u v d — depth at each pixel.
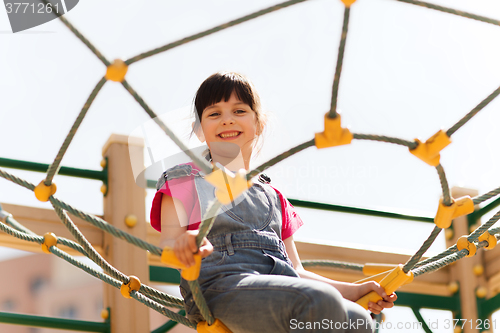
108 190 2.88
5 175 1.42
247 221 1.65
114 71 1.22
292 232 1.89
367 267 2.46
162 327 2.74
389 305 1.75
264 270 1.57
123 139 2.94
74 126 1.34
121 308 2.64
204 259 1.57
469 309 3.31
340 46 1.17
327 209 3.15
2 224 1.82
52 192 1.41
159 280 2.84
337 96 1.22
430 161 1.33
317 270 3.13
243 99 1.81
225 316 1.46
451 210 1.46
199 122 1.80
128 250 2.76
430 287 3.37
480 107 1.30
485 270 3.39
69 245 1.85
